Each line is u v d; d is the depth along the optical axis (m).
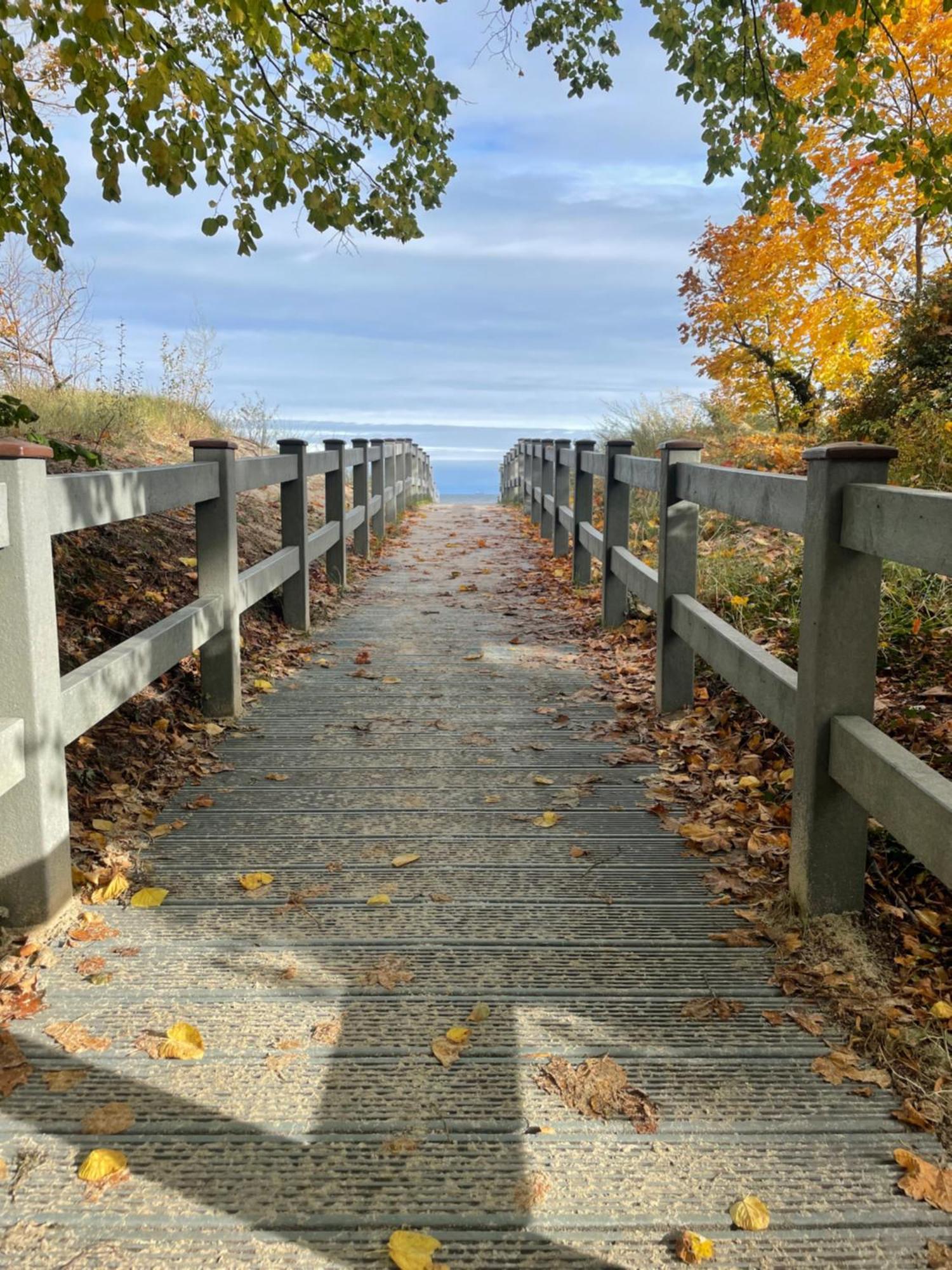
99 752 4.02
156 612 5.37
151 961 2.65
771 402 14.52
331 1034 2.32
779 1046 2.29
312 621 7.17
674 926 2.88
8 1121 2.01
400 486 15.00
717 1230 1.74
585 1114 2.04
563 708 5.10
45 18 3.59
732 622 5.56
